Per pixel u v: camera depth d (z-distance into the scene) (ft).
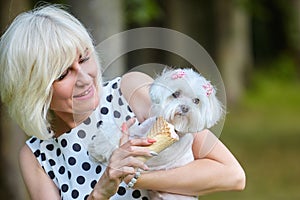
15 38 13.15
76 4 25.31
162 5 77.41
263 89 95.04
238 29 85.15
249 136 68.85
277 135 69.05
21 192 36.63
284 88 100.83
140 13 35.24
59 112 13.76
